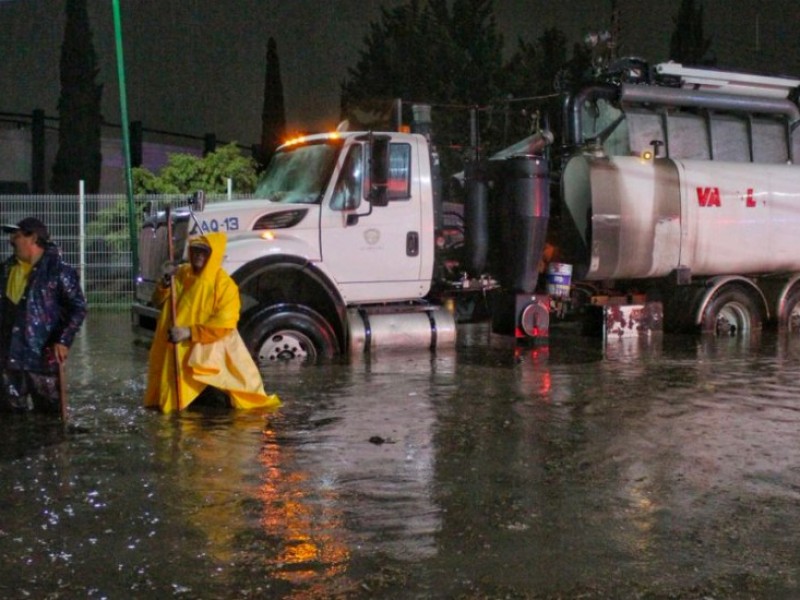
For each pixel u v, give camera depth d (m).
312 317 10.62
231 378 8.23
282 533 5.17
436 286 11.88
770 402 8.77
